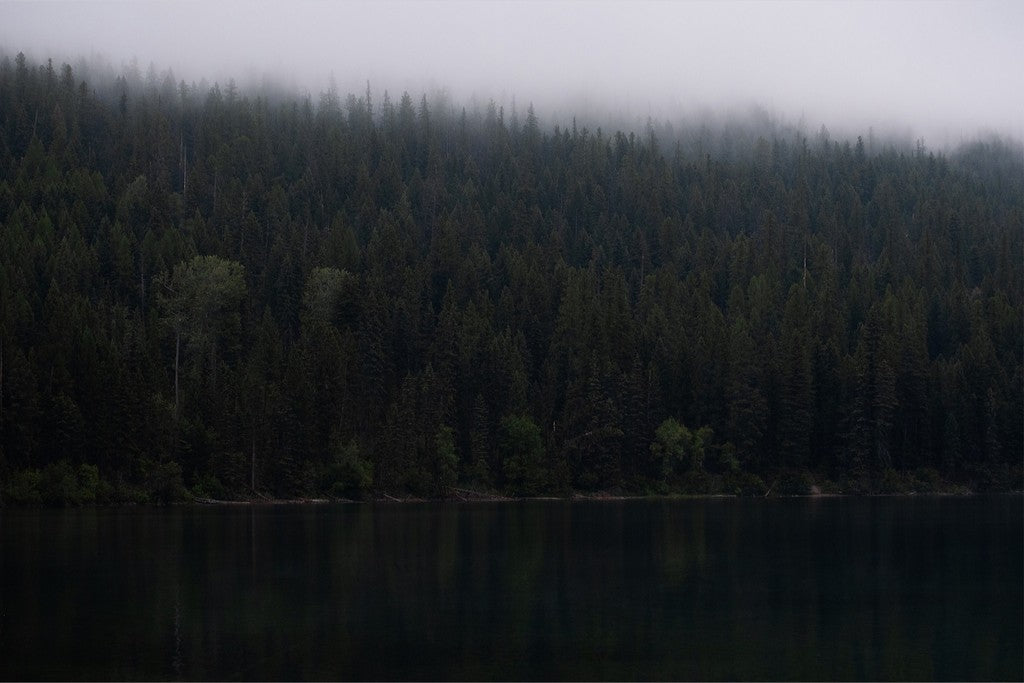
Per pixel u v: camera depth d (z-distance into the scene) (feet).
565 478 449.06
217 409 412.98
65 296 444.14
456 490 441.27
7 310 412.36
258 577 216.13
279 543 270.26
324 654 152.46
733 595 199.72
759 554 255.09
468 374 473.26
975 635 167.43
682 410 497.46
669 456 466.29
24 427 376.68
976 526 321.52
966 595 200.95
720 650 156.66
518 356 480.23
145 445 397.60
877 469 481.46
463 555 250.57
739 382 481.46
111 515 346.74
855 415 479.82
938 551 260.62
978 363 503.61
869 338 506.07
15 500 370.73
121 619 174.40
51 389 391.04
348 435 437.99
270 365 451.53
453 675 142.41
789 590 205.57
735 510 386.52
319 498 422.00
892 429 495.82
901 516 357.82
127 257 522.47
